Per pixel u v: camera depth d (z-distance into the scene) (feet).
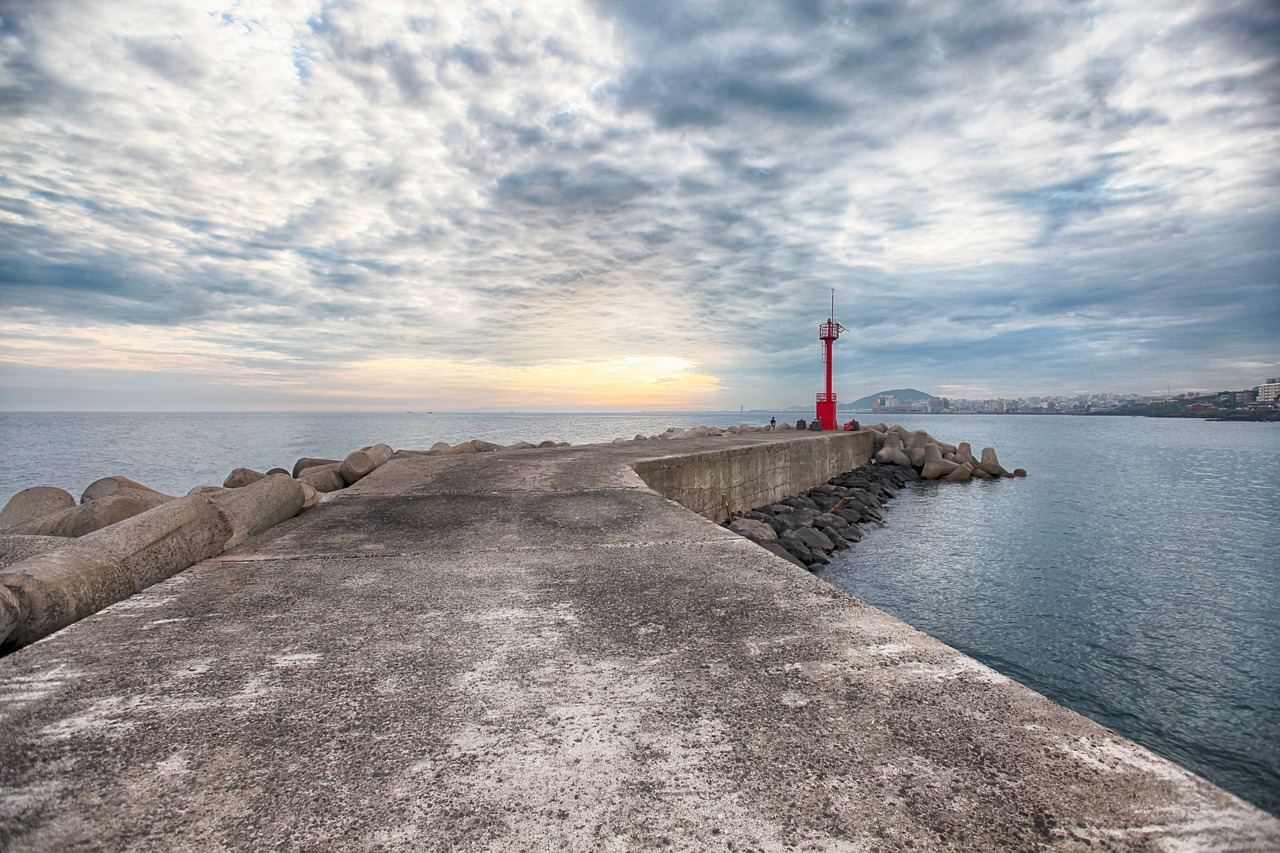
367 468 27.71
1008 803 4.41
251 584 10.34
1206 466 105.50
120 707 5.97
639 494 20.43
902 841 4.03
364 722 5.66
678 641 7.66
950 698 6.07
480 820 4.28
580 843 4.06
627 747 5.21
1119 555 39.60
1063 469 99.81
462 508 17.80
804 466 60.08
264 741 5.33
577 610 8.90
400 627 8.23
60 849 4.02
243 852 3.98
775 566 11.39
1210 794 4.50
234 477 27.81
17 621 8.08
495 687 6.39
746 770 4.86
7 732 5.49
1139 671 22.25
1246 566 37.04
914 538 44.21
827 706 5.91
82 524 15.43
